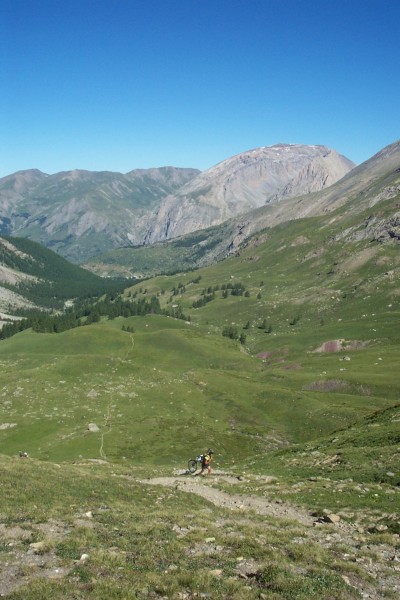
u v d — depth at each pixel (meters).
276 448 97.56
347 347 195.62
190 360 180.50
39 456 84.12
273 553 22.47
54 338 194.62
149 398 118.31
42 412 104.88
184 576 19.19
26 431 95.31
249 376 156.75
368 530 28.27
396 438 49.00
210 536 24.95
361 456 45.25
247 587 18.81
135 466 60.59
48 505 28.89
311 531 28.20
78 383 125.88
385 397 125.25
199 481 43.88
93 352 183.00
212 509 33.44
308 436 102.06
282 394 123.44
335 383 137.12
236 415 114.12
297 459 51.75
